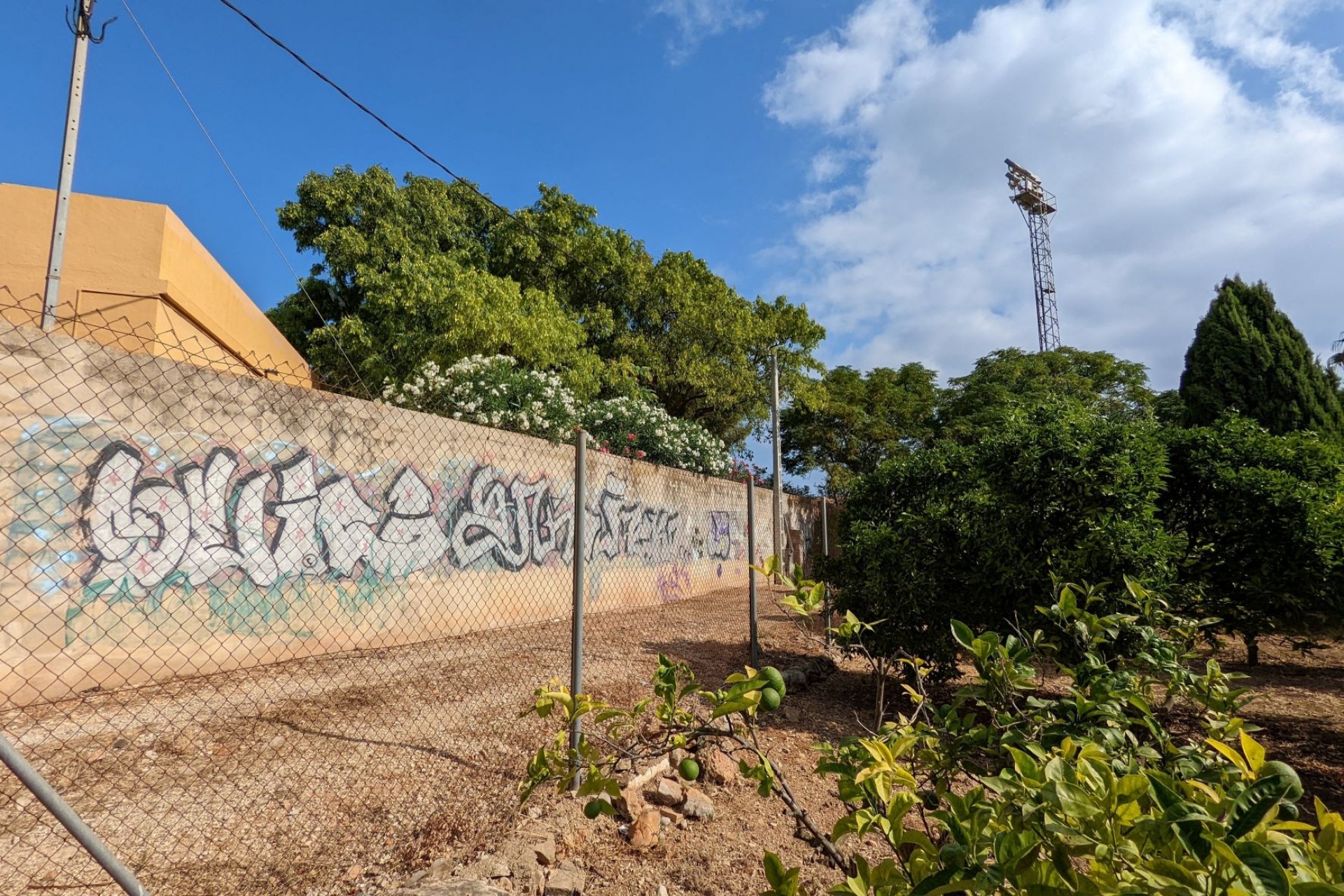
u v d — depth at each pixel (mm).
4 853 2719
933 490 6562
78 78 5984
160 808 3148
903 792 1430
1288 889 836
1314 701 5758
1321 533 5113
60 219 5852
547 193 20172
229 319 9734
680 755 3990
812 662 6930
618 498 9992
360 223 17938
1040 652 2441
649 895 2775
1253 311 12875
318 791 3398
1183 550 5090
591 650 6902
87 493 4531
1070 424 4738
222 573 5238
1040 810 1024
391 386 10078
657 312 20656
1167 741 1697
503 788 3506
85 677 4465
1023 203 40031
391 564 6535
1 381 4195
